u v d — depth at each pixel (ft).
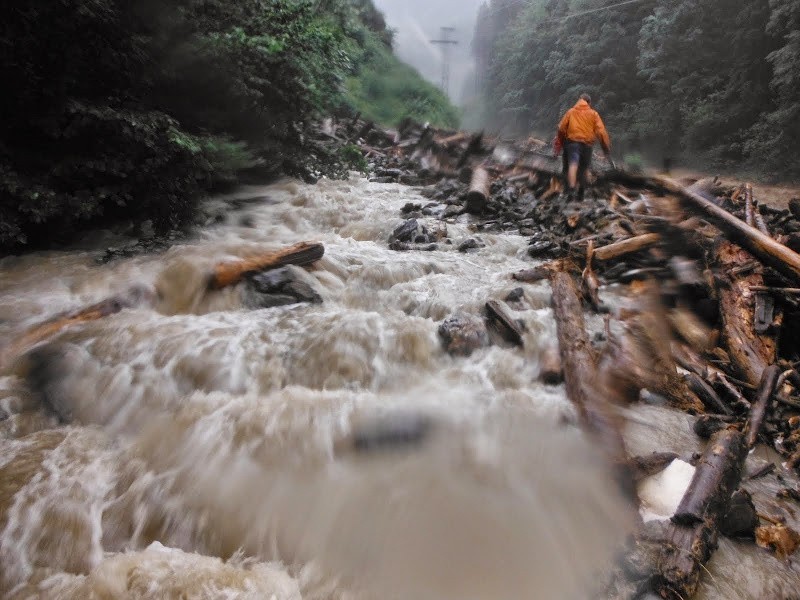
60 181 18.79
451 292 16.37
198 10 24.08
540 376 12.46
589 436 10.24
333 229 24.64
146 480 9.15
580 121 27.07
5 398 11.18
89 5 17.52
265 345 13.24
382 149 48.19
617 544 7.86
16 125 17.89
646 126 67.31
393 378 12.57
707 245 16.62
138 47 20.18
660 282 16.42
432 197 30.53
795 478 9.62
